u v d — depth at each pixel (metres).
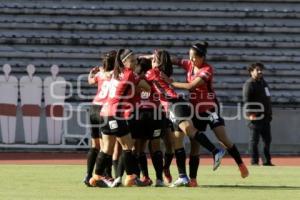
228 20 91.12
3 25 87.81
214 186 43.91
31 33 87.81
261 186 44.31
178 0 91.12
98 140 43.38
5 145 77.25
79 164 63.62
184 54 88.50
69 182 45.88
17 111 78.12
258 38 90.62
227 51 89.50
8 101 77.25
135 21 89.62
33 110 77.38
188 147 77.19
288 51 90.31
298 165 66.94
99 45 88.06
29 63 86.00
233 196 38.09
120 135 42.12
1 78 77.19
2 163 64.50
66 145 77.75
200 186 43.75
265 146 66.88
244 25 90.88
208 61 88.81
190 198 36.94
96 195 38.12
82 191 40.25
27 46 87.12
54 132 77.62
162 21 90.06
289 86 88.31
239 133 80.50
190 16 90.75
